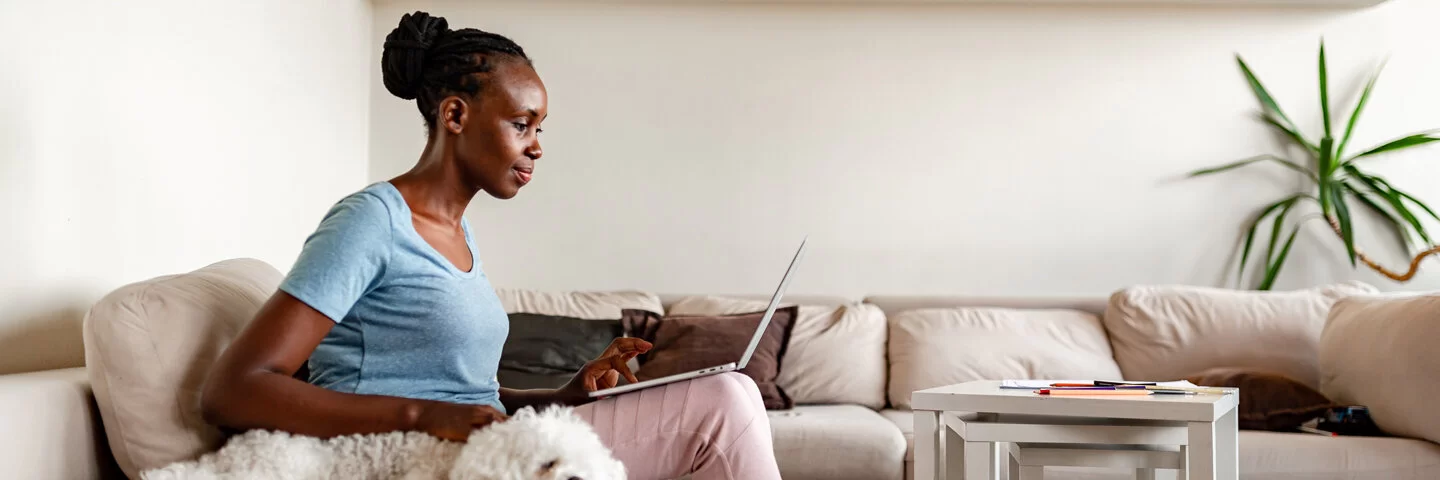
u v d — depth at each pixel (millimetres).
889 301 3678
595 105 4172
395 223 1345
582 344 3178
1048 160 4176
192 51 2656
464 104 1441
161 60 2479
